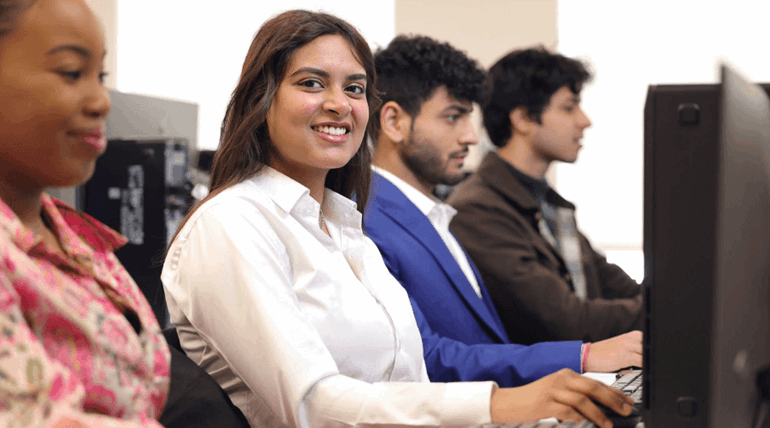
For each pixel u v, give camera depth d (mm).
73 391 569
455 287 1707
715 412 638
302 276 1189
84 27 625
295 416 1023
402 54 1835
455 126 1863
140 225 3076
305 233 1220
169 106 3584
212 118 7129
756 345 722
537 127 2410
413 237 1707
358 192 1471
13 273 595
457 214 2254
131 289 792
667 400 854
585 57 2500
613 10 6766
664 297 856
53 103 610
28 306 609
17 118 606
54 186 656
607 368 1384
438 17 6988
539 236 2305
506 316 2160
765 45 6527
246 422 1104
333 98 1249
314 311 1183
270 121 1267
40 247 650
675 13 6684
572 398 937
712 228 847
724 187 643
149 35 7098
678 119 854
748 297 697
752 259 704
